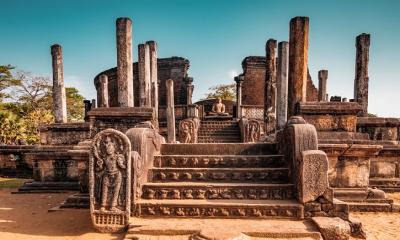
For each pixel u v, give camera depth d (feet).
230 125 58.75
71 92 115.24
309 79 89.76
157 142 19.26
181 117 70.49
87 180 19.16
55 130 32.07
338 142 19.84
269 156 18.26
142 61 39.93
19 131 66.69
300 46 21.63
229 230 12.29
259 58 91.35
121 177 13.85
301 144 15.19
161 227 12.80
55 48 32.78
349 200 18.54
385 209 18.04
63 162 26.40
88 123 31.60
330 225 12.52
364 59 30.76
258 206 14.24
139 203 14.51
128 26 24.32
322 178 14.03
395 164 24.06
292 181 15.94
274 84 39.99
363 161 19.01
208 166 18.37
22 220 15.88
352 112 20.65
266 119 39.81
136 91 83.05
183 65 95.20
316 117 20.80
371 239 13.14
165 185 15.71
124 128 22.41
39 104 98.07
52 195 24.54
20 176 40.47
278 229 12.59
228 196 15.60
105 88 54.08
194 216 14.40
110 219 13.70
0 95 96.53
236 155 19.13
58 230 13.97
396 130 29.27
